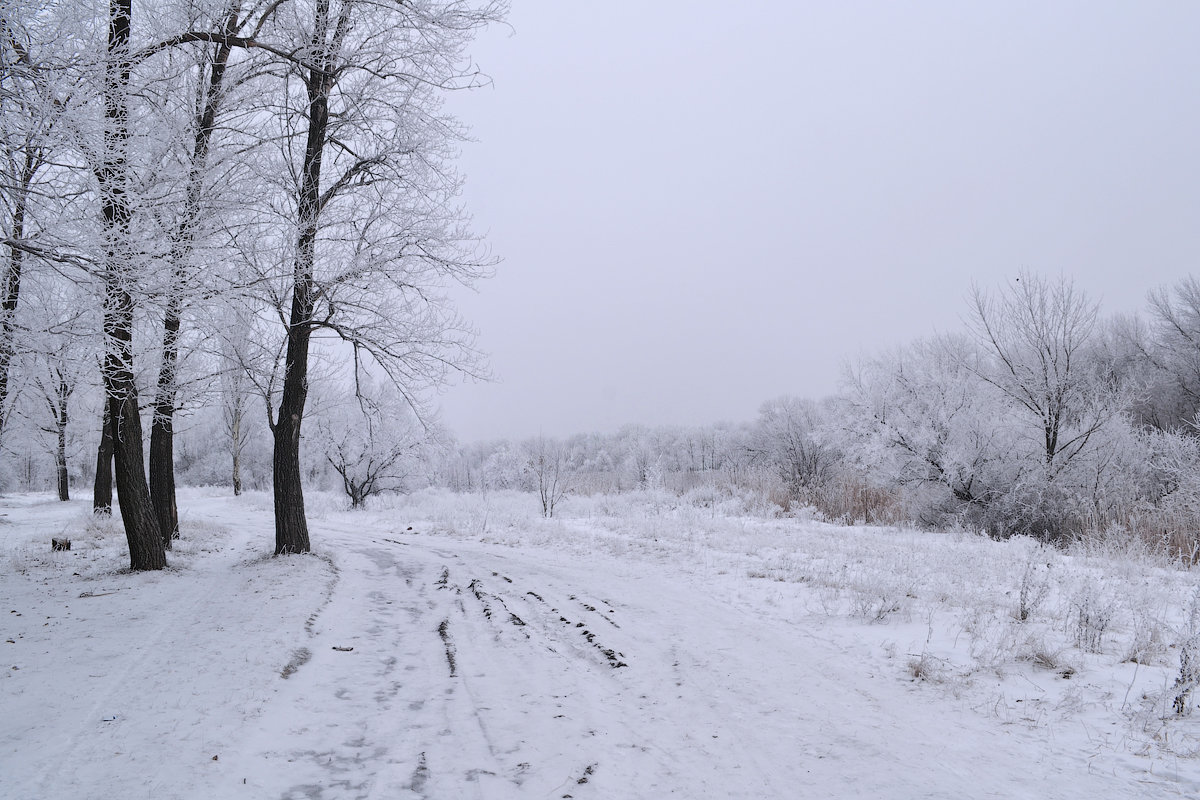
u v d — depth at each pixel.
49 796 3.33
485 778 3.68
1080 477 15.12
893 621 6.82
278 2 10.46
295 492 12.33
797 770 3.71
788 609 7.68
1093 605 5.88
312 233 11.76
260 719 4.42
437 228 12.08
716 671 5.53
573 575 10.52
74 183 7.23
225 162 10.03
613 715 4.62
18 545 14.85
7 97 6.68
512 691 5.12
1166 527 11.86
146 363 12.61
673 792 3.50
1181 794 3.23
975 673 5.17
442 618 7.60
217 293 8.95
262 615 7.32
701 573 10.36
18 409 14.75
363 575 10.52
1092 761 3.65
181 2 10.02
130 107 7.97
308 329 12.25
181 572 10.54
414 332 12.51
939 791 3.38
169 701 4.70
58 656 5.78
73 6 7.20
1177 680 4.34
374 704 4.83
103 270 7.08
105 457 22.61
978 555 10.29
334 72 11.55
